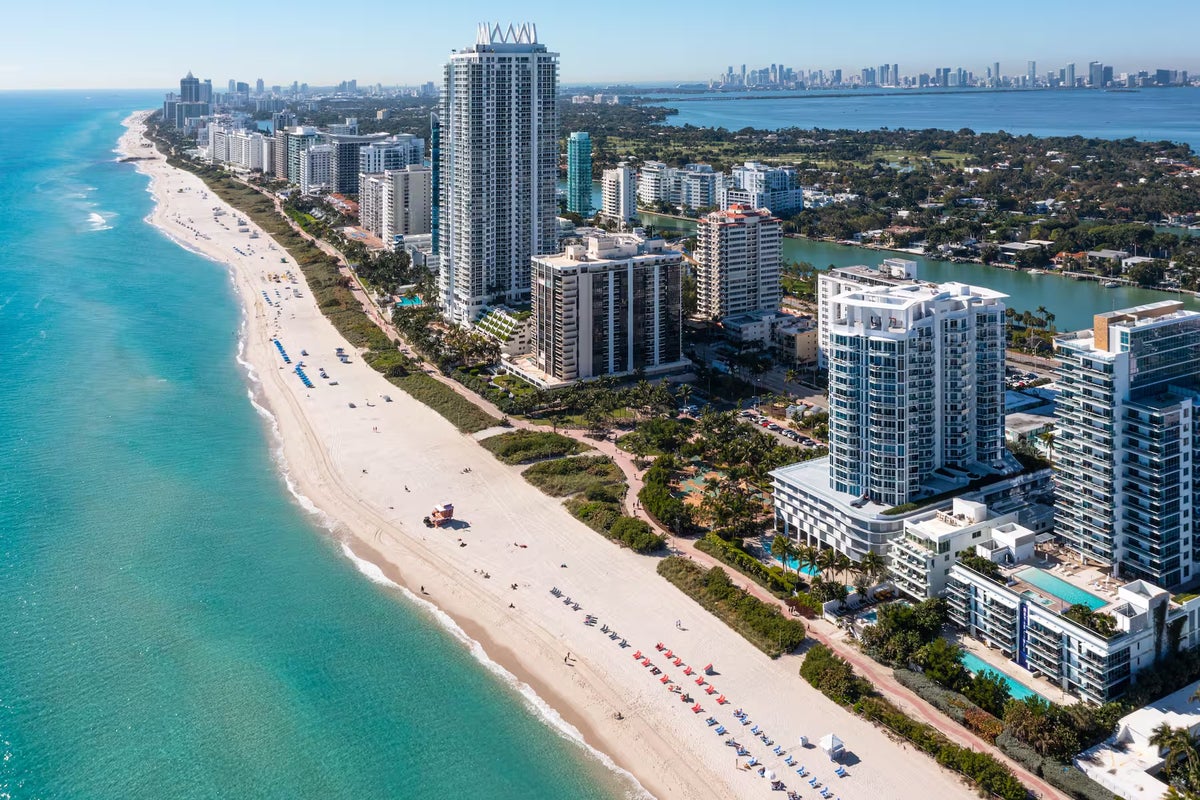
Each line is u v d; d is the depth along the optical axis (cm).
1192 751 17375
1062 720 18675
